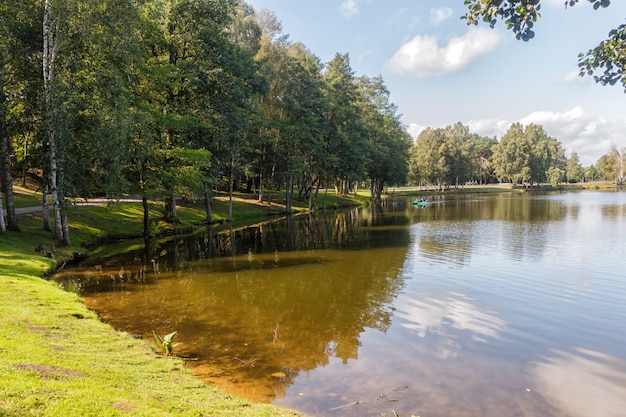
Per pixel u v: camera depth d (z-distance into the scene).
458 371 9.48
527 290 16.42
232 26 41.06
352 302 14.77
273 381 8.88
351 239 30.22
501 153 127.00
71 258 21.44
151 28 27.03
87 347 8.81
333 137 56.09
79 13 19.83
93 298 15.00
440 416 7.55
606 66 5.93
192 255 23.84
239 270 19.92
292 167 48.81
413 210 57.38
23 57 21.20
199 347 10.67
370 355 10.34
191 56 31.41
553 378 9.16
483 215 47.84
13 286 12.82
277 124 46.34
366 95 70.69
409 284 17.33
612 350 10.73
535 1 5.03
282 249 26.00
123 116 21.03
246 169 49.59
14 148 27.09
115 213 32.88
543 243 27.72
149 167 28.39
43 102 20.16
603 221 39.91
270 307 14.16
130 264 21.16
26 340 7.91
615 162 142.25
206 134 32.47
